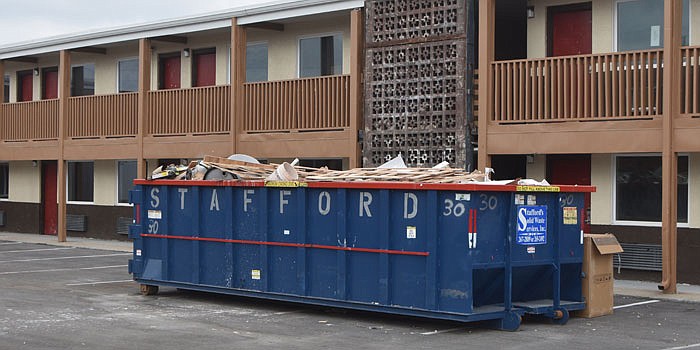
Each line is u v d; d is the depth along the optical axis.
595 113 17.47
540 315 13.59
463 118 18.64
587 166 19.08
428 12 19.23
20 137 29.25
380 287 12.86
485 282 12.48
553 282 13.13
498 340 11.70
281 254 14.05
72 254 24.03
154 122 24.95
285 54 23.97
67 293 16.08
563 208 13.34
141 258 15.97
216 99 23.41
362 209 13.11
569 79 17.73
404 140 19.55
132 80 28.12
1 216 32.06
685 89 16.56
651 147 16.59
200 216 15.13
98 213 28.97
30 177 31.14
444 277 12.27
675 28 16.52
